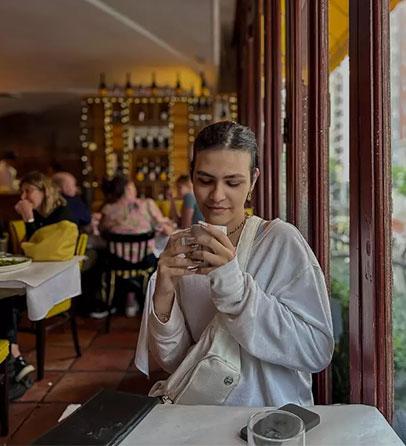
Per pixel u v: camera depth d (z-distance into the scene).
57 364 3.42
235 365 1.11
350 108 1.27
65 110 9.04
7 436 2.44
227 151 1.13
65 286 2.93
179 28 5.32
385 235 1.16
